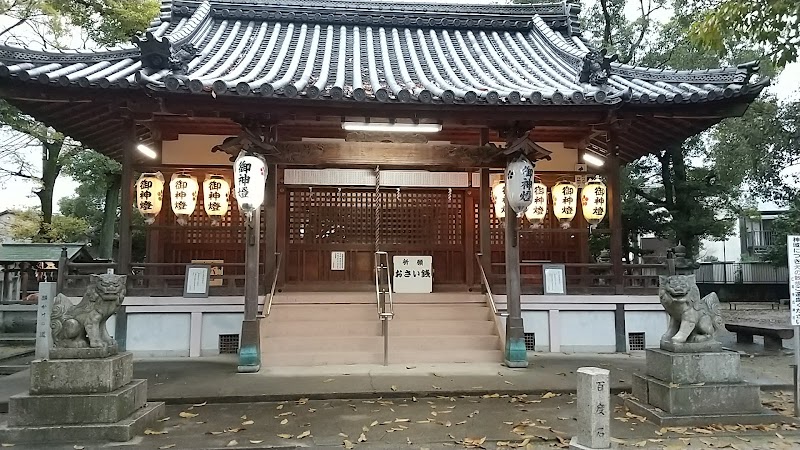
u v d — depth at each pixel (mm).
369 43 12125
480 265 10867
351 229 12047
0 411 6293
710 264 27984
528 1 20109
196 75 8867
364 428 5656
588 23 19922
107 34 15250
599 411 4707
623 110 8766
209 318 9555
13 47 8102
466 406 6586
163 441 5211
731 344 11867
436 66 11250
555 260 12203
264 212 10531
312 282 11828
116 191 19438
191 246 11320
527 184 8555
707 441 5203
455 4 13773
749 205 23953
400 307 10047
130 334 9289
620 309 10148
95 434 5152
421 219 12250
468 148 9070
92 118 9695
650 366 6293
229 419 6012
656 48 18219
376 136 8961
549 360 9141
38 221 20625
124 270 9328
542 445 5195
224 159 11547
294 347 8945
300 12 12852
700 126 9875
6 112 13539
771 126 18750
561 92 8266
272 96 7465
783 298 25578
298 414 6219
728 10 6875
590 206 10336
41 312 7914
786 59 6898
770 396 7051
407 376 7832
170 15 12547
